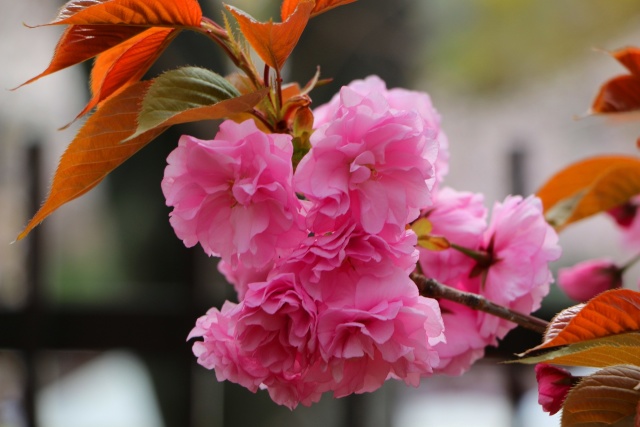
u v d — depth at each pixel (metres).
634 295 0.60
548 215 0.83
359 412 1.41
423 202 0.62
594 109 0.77
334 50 1.44
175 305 1.36
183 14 0.65
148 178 1.43
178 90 0.62
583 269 0.84
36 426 1.36
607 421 0.61
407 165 0.62
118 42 0.66
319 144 0.61
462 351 0.68
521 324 0.67
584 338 0.62
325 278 0.61
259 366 0.63
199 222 0.62
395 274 0.61
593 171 0.84
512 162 1.45
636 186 0.81
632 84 0.76
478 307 0.67
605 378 0.61
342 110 0.62
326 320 0.61
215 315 0.64
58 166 0.63
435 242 0.68
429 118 0.71
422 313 0.61
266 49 0.64
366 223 0.61
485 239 0.70
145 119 0.61
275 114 0.65
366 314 0.61
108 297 1.38
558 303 1.33
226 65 1.45
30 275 1.36
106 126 0.63
